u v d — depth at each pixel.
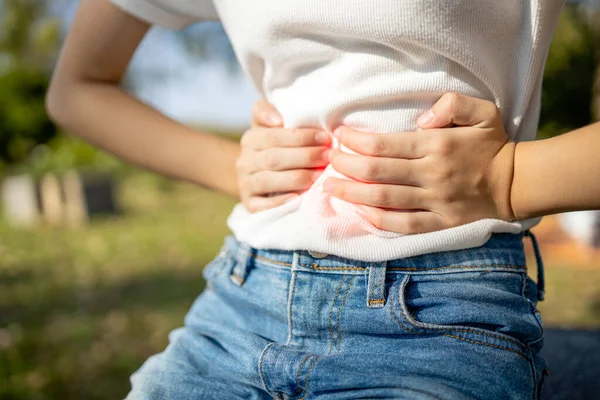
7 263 5.02
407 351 0.77
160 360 0.96
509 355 0.76
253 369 0.84
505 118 0.86
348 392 0.77
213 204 8.32
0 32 12.20
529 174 0.81
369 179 0.83
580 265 3.99
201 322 0.97
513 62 0.84
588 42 7.58
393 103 0.83
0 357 2.86
